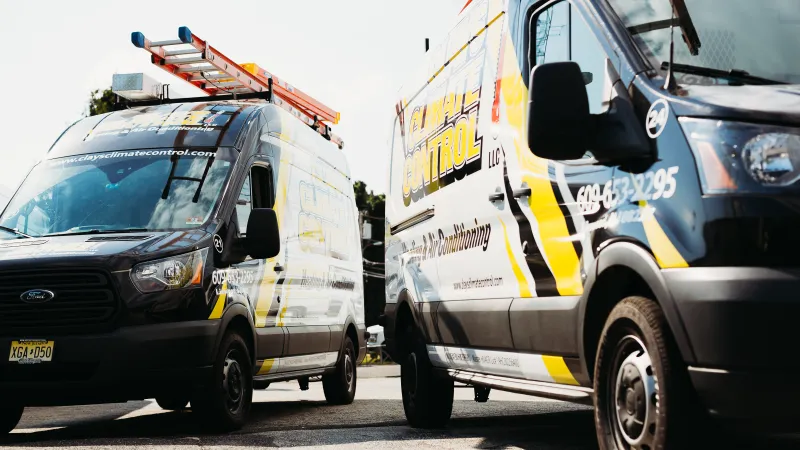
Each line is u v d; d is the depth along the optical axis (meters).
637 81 4.07
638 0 4.45
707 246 3.49
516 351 5.36
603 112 4.22
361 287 12.66
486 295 5.80
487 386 5.95
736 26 4.28
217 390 7.27
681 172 3.67
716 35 4.23
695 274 3.51
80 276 6.74
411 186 7.82
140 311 6.80
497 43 5.86
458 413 8.71
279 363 8.93
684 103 3.76
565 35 4.84
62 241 7.28
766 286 3.32
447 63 7.02
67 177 8.16
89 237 7.38
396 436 6.77
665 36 4.24
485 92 5.99
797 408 3.31
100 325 6.71
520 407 9.39
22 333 6.71
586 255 4.38
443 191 6.77
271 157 9.09
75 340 6.66
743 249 3.40
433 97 7.32
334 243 11.33
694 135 3.65
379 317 8.48
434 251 6.95
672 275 3.62
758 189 3.43
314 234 10.41
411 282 7.54
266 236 7.79
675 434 3.64
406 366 7.59
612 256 4.08
